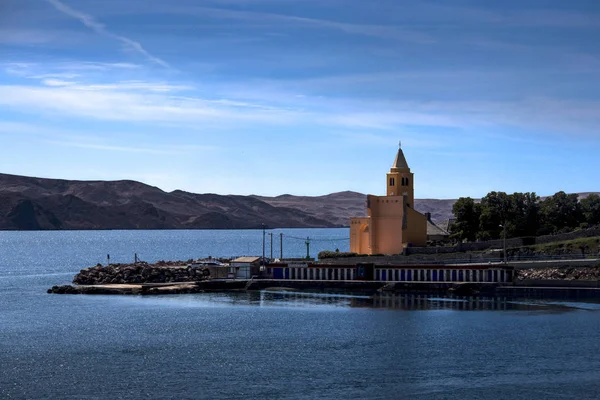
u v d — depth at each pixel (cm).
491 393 9188
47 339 12588
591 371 10019
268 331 12962
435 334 12406
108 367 10619
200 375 10131
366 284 18312
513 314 14125
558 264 17312
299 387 9519
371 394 9212
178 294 18362
